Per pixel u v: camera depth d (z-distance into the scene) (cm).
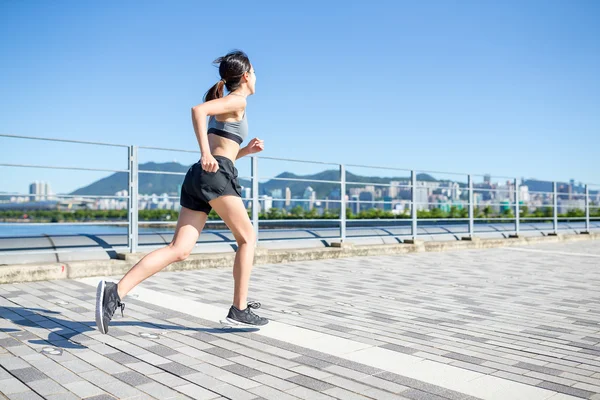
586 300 571
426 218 1245
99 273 696
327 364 320
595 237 1800
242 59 382
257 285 653
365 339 385
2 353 330
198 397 261
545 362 333
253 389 273
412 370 311
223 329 406
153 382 281
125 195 766
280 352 345
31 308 473
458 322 452
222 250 880
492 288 653
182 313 462
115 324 415
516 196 1503
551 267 898
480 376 302
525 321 459
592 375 307
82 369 301
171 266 770
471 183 1352
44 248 708
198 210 364
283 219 985
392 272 802
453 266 897
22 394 260
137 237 767
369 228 1176
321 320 450
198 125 334
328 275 757
